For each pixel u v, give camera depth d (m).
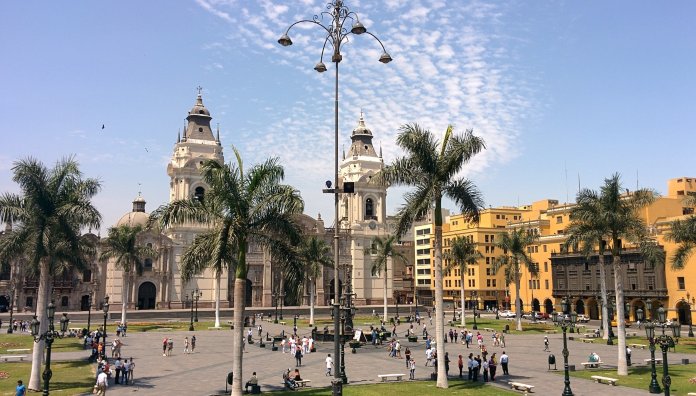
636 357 52.47
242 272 31.78
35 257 37.88
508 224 138.00
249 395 34.66
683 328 84.38
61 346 60.62
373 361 51.03
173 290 121.50
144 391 36.19
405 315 119.25
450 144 38.38
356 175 140.50
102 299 117.00
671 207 103.19
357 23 28.72
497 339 62.41
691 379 38.94
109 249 85.38
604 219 51.97
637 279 96.12
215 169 31.86
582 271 108.12
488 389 36.34
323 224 136.50
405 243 172.75
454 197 38.59
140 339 69.56
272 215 32.34
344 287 71.06
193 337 58.25
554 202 133.12
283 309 115.25
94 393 33.72
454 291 145.62
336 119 28.45
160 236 120.75
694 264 86.81
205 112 132.38
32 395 34.72
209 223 32.62
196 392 35.88
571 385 38.03
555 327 86.06
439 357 37.09
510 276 88.75
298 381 37.66
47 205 38.56
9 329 75.38
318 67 29.58
